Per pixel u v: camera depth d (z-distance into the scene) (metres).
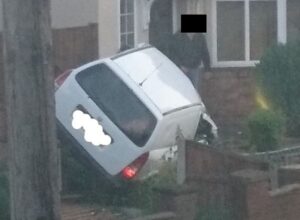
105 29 19.00
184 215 13.81
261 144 17.34
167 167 15.05
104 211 14.74
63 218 14.32
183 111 15.66
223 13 21.70
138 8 20.52
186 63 20.62
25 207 9.22
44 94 9.23
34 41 9.19
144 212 14.34
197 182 14.38
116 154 15.06
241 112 21.52
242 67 21.66
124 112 15.16
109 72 15.46
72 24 18.78
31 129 9.20
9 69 9.21
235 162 14.68
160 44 20.75
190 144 14.73
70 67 18.66
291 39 21.47
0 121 16.77
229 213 14.02
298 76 20.27
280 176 14.89
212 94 21.50
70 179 15.23
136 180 15.01
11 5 9.17
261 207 14.15
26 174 9.20
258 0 21.83
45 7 9.24
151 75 15.74
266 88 20.52
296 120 20.05
